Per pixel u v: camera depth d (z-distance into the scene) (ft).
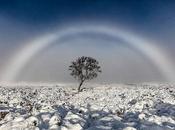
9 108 56.08
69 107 54.13
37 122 36.06
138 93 155.02
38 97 152.15
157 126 34.78
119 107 63.57
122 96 141.79
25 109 54.49
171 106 56.13
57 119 36.73
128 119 41.34
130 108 58.13
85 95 175.73
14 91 168.04
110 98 134.10
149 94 141.18
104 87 229.66
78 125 34.42
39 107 56.65
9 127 34.91
